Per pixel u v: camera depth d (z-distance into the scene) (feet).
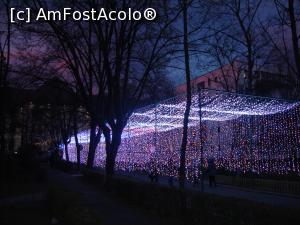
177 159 105.40
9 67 79.41
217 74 141.28
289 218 23.94
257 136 105.81
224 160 105.70
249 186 79.46
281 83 119.85
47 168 159.74
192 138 107.55
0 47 77.20
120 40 72.69
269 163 94.73
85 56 81.87
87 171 94.48
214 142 117.60
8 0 77.46
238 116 110.22
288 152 96.02
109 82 74.33
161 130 125.08
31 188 68.90
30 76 83.25
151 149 116.06
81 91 80.79
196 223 35.09
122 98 77.71
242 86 131.75
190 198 36.76
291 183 69.41
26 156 97.35
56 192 42.34
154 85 90.58
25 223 35.88
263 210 25.95
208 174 87.35
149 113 105.09
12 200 52.70
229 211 29.58
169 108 97.50
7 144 95.09
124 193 55.83
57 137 204.95
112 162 74.43
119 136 75.15
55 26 74.02
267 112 98.89
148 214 43.60
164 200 42.60
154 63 75.31
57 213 36.99
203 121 114.93
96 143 107.96
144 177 111.65
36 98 118.11
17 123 86.33
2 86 76.02
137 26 72.28
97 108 80.94
